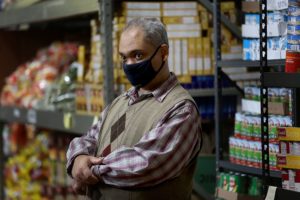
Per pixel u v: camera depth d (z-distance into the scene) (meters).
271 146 2.77
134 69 2.41
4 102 5.20
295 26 2.41
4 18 4.90
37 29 5.67
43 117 4.32
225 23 3.39
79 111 3.88
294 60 2.40
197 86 3.52
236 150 3.04
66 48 4.84
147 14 3.45
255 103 3.01
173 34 3.48
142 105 2.46
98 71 3.59
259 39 2.62
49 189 4.76
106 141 2.55
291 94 2.76
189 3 3.52
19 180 5.21
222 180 3.11
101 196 2.46
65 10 3.76
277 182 2.73
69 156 2.59
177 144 2.30
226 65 3.04
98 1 3.34
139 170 2.29
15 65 5.66
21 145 5.38
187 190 2.45
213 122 3.72
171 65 3.47
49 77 4.71
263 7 2.48
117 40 3.39
